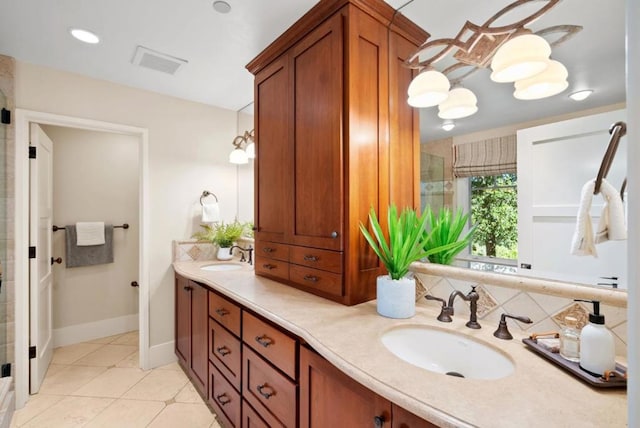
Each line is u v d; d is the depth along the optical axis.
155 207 2.54
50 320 2.58
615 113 0.93
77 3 1.45
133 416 1.90
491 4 1.26
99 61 2.02
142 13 1.53
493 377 0.95
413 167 1.49
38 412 1.93
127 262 3.24
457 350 1.08
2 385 1.78
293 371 1.17
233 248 2.89
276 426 1.25
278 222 1.78
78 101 2.20
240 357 1.54
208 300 1.92
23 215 2.03
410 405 0.68
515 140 1.15
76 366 2.51
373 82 1.43
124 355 2.71
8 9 1.49
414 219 1.35
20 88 2.00
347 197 1.36
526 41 1.01
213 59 1.99
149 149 2.51
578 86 1.01
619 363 0.82
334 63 1.39
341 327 1.12
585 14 1.00
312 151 1.52
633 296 0.39
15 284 2.00
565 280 1.02
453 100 1.33
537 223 1.09
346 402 0.94
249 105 2.81
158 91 2.51
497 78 1.12
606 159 0.94
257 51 1.89
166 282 2.60
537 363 0.86
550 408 0.66
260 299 1.46
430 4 1.34
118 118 2.36
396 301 1.22
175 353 2.59
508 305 1.14
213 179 2.86
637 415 0.38
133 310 3.27
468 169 1.30
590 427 0.60
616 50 0.94
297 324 1.15
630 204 0.39
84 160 3.04
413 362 1.10
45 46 1.84
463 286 1.28
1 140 1.94
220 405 1.75
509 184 1.17
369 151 1.42
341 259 1.37
